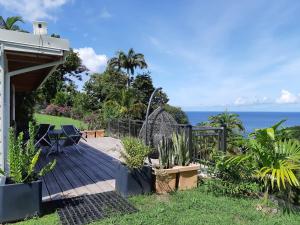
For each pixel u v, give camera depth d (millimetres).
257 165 3863
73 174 4941
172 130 4922
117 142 9258
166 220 2986
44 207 3350
